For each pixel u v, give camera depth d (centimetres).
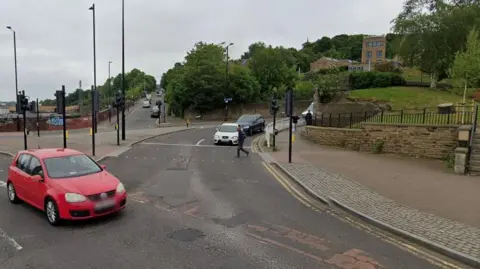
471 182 1218
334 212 921
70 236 734
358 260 623
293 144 2500
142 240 711
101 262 610
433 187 1154
